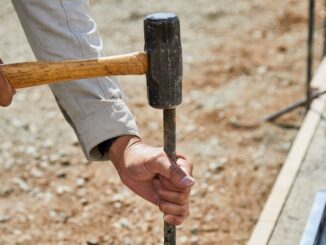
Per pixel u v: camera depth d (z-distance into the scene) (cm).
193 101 486
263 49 566
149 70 166
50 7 190
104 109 188
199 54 559
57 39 191
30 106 488
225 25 615
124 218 367
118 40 587
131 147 182
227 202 377
